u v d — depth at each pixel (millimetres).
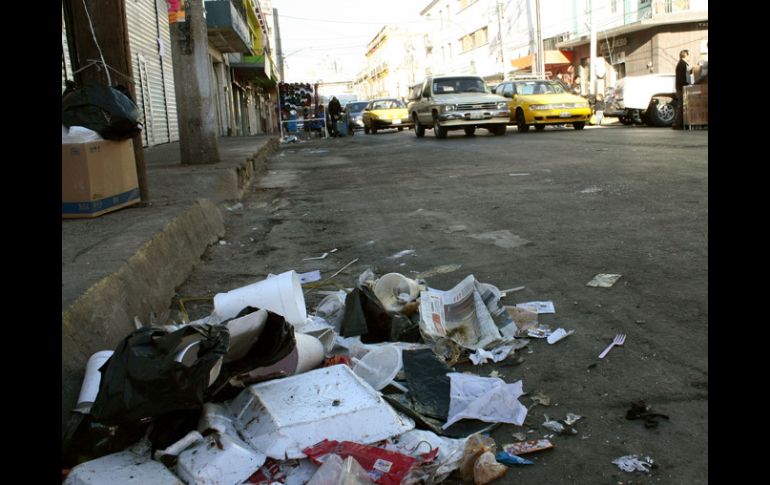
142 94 14805
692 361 2971
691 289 3914
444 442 2330
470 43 55656
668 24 28984
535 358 3131
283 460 2117
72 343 2574
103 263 3518
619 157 10875
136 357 2035
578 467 2223
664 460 2232
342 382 2510
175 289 4383
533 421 2553
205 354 2090
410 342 3275
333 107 29328
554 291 4086
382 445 2289
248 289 3219
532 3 40875
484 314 3424
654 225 5637
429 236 5871
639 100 20391
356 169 12430
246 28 24125
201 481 1980
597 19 33875
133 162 5547
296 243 5988
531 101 20344
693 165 9156
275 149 21312
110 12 5434
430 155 14258
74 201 4926
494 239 5570
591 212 6406
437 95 20250
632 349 3150
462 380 2752
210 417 2213
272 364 2496
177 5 9609
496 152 13586
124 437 2148
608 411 2592
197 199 6238
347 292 4000
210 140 9961
